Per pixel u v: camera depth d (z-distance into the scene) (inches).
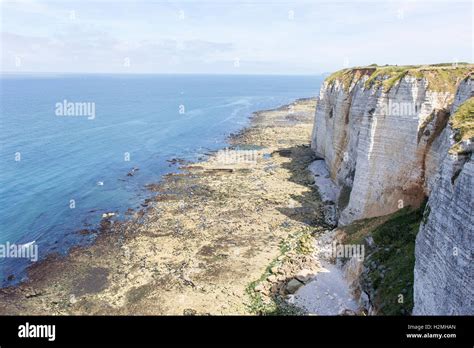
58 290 1418.6
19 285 1454.2
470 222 694.5
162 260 1594.5
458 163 777.6
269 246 1688.0
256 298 1315.2
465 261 695.7
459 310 703.7
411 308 939.3
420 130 1465.3
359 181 1665.8
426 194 1430.9
